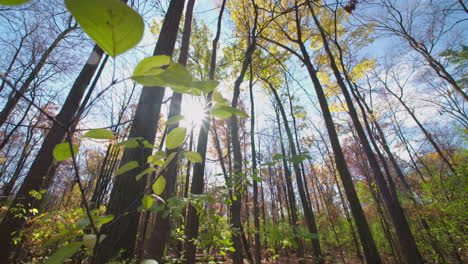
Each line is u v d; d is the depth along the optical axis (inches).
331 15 343.3
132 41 11.4
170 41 95.9
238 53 354.3
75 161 16.0
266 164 68.4
